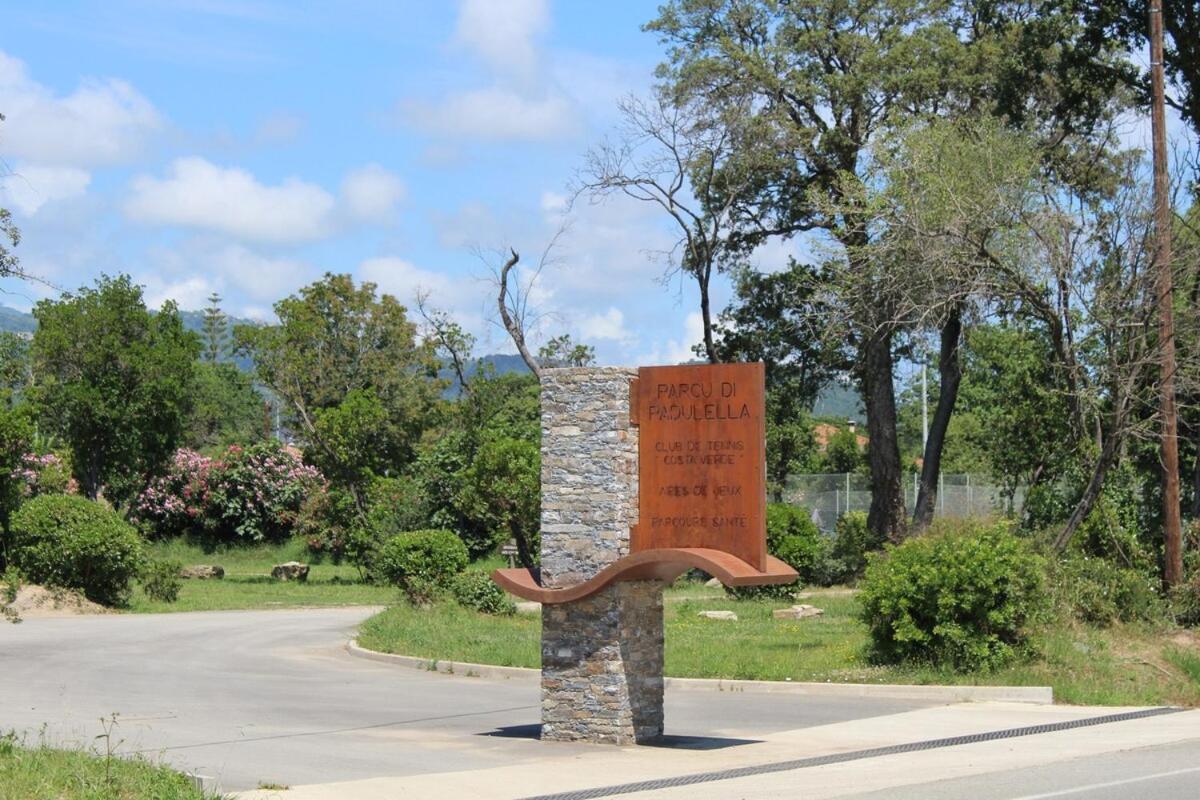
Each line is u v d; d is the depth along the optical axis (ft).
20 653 77.87
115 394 147.84
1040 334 119.65
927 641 65.82
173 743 47.09
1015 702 60.44
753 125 133.18
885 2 134.31
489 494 122.72
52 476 149.69
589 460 48.62
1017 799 35.35
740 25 139.13
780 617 98.32
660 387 47.29
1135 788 37.09
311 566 187.21
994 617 64.03
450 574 104.32
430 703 59.93
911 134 100.12
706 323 143.95
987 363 176.35
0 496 119.34
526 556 123.03
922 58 129.49
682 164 137.18
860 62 129.90
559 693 48.83
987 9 131.85
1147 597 74.64
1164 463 79.15
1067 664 65.31
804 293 144.66
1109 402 92.53
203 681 66.80
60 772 34.96
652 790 37.73
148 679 67.10
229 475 195.42
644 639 49.49
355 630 95.20
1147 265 78.43
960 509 139.23
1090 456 87.81
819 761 43.70
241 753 44.91
